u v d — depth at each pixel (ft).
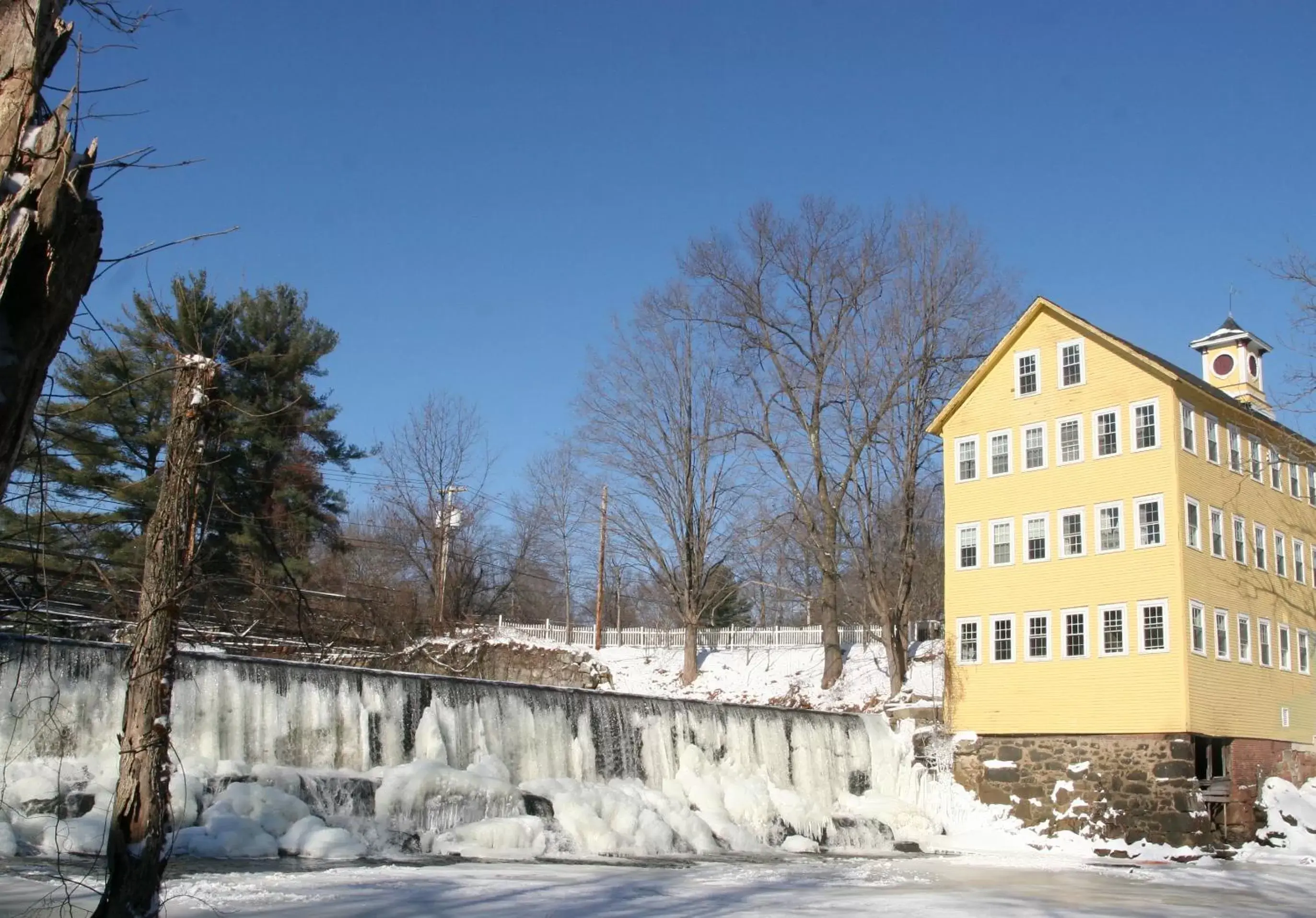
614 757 107.76
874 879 86.07
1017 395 135.74
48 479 30.09
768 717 123.75
